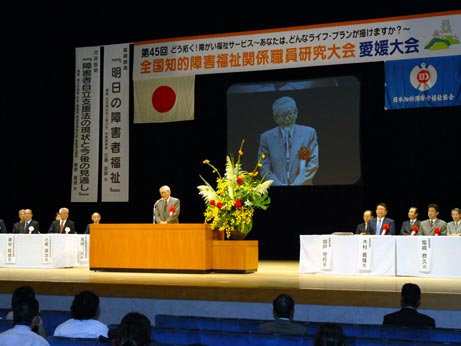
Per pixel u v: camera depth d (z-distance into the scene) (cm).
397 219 1234
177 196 1369
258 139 1284
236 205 828
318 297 625
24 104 1432
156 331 421
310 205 1280
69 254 1013
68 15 1381
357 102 1232
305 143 1255
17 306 374
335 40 1198
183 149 1367
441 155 1208
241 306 650
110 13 1361
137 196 1391
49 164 1434
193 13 1323
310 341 392
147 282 693
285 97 1271
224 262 846
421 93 1145
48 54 1410
